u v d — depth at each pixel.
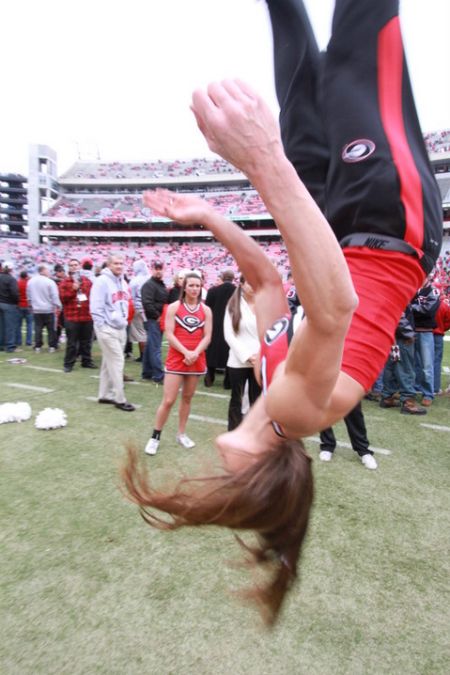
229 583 2.15
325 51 1.49
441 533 2.66
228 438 1.03
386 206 1.24
